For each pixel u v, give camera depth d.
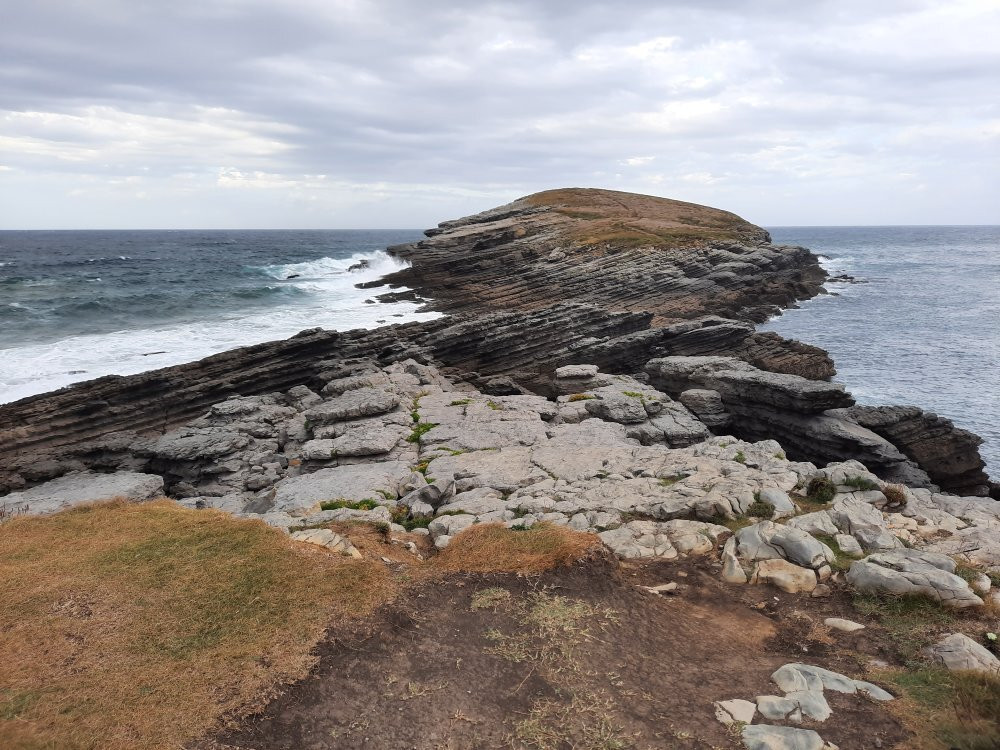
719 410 29.64
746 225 107.50
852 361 48.06
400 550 12.92
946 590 10.52
